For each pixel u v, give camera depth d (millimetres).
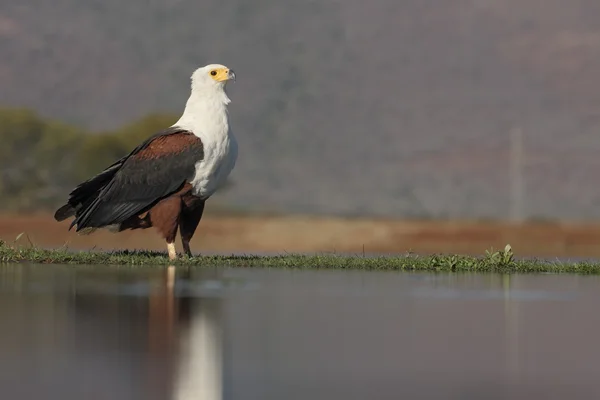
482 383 10180
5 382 9797
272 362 10875
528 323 13445
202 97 20422
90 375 10094
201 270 18969
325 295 15742
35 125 84625
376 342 12047
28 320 12859
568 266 20406
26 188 79125
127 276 17719
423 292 16328
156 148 20188
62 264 19859
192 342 11680
